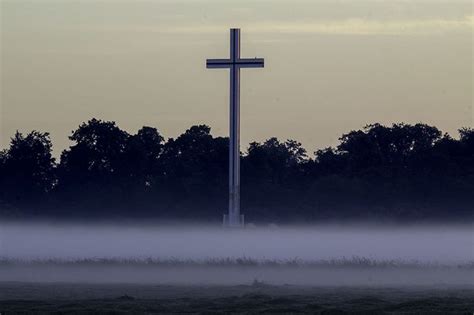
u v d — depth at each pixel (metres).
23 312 162.25
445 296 195.12
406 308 168.75
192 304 174.75
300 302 180.25
